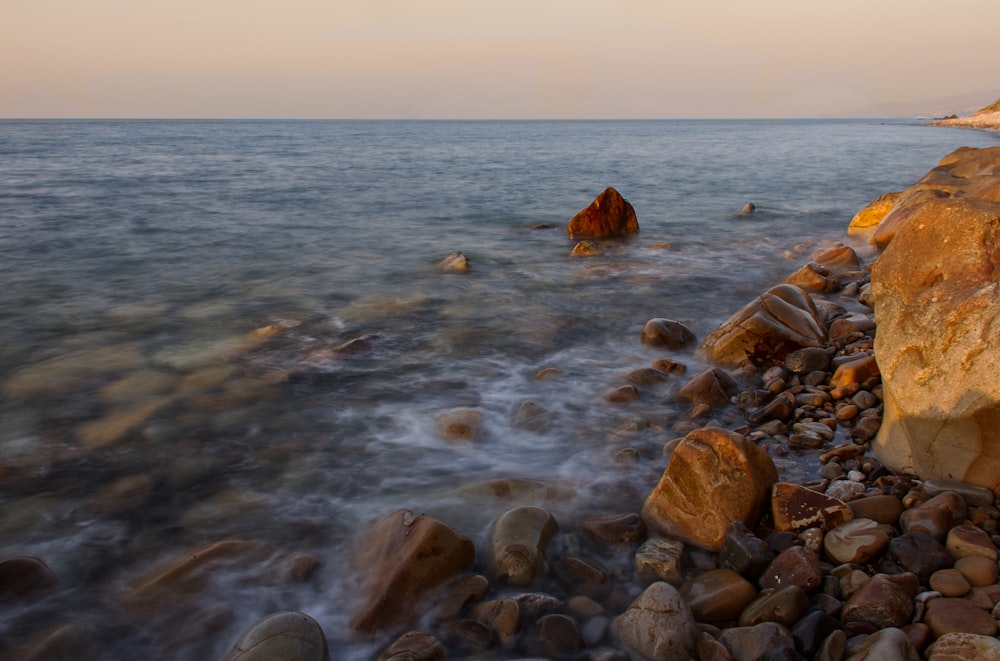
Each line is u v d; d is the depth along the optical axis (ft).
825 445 17.79
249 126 612.70
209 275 38.75
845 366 21.17
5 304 32.32
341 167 121.70
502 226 57.93
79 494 16.10
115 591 12.81
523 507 14.10
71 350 25.93
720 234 53.47
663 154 160.15
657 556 13.07
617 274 39.27
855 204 70.03
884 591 11.00
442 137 302.25
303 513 15.35
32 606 12.34
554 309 32.04
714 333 25.02
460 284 36.91
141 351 25.82
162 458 17.81
